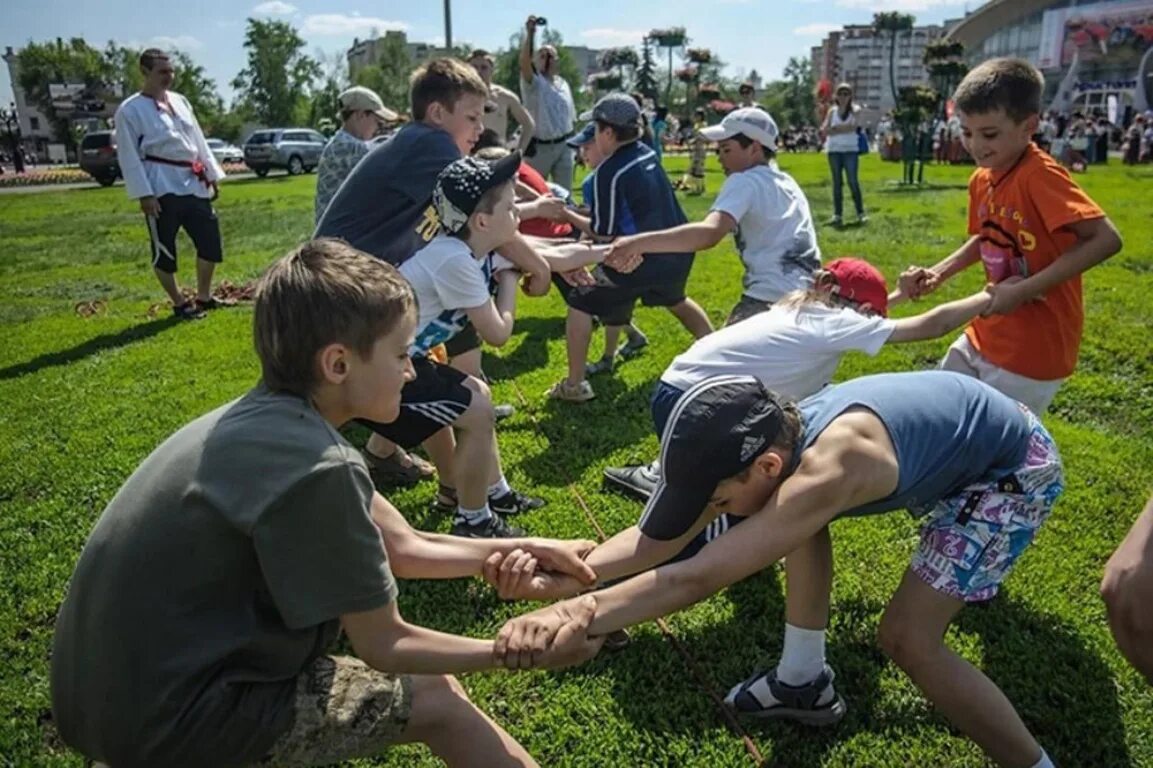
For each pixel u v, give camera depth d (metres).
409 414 3.14
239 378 5.43
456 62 3.73
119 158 6.81
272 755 1.69
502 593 2.11
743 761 2.32
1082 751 2.35
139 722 1.57
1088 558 3.19
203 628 1.59
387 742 1.79
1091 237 2.92
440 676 1.88
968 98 3.03
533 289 3.46
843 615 2.88
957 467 2.09
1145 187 16.17
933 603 2.15
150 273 9.62
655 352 5.71
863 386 2.17
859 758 2.33
